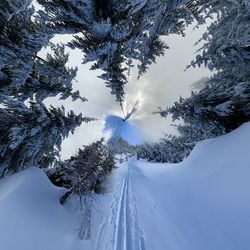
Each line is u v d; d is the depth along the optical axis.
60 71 7.66
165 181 9.16
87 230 6.79
